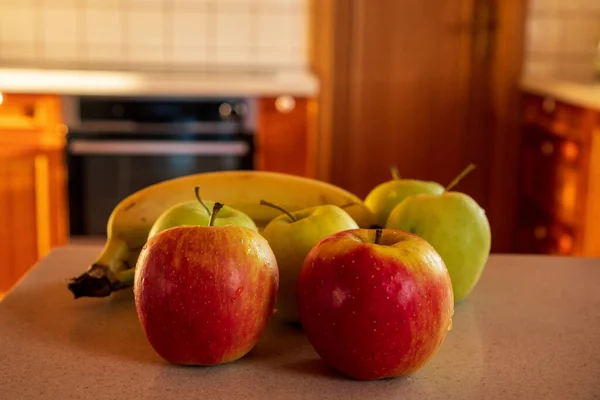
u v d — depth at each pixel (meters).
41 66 3.20
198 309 0.62
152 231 0.75
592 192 2.50
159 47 3.38
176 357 0.64
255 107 2.80
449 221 0.80
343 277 0.61
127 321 0.78
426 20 3.41
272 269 0.66
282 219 0.78
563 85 2.79
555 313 0.82
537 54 3.44
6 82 2.64
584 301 0.86
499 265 1.01
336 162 3.51
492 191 3.54
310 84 2.79
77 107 2.72
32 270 0.96
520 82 3.43
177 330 0.63
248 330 0.64
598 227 2.46
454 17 3.41
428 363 0.67
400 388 0.62
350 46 3.42
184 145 2.79
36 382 0.62
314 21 3.39
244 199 0.90
